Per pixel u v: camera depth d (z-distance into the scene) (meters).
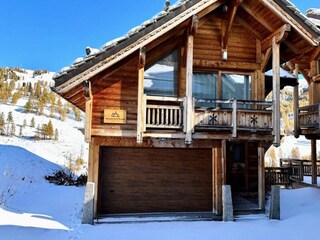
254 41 10.80
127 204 9.83
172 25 8.48
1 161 15.50
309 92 15.06
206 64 10.31
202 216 9.61
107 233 7.74
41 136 33.59
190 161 10.39
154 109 8.86
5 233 7.03
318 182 17.28
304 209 10.80
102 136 9.32
